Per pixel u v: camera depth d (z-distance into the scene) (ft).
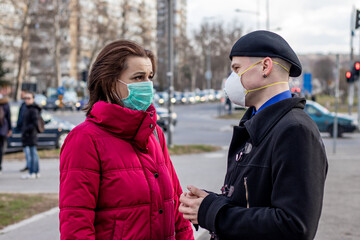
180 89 297.94
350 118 71.92
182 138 70.33
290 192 5.73
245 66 6.82
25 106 34.42
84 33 186.60
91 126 7.41
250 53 6.72
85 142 7.20
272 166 6.04
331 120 71.82
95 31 186.50
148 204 7.39
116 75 7.75
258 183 6.22
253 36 6.81
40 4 149.69
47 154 45.98
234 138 6.98
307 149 5.85
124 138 7.49
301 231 5.60
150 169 7.61
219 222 6.24
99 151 7.23
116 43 7.91
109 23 185.57
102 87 7.79
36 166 33.76
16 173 36.14
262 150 6.28
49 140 49.73
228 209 6.26
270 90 6.76
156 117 8.19
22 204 23.02
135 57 7.80
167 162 8.82
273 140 6.15
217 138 70.28
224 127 91.66
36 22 159.53
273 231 5.74
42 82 219.00
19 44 171.53
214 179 31.65
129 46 7.86
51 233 17.99
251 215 5.99
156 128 8.71
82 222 6.93
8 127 34.83
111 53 7.77
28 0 137.49
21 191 28.04
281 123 6.17
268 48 6.65
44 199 24.61
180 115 134.82
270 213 5.82
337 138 71.46
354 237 17.37
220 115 128.26
